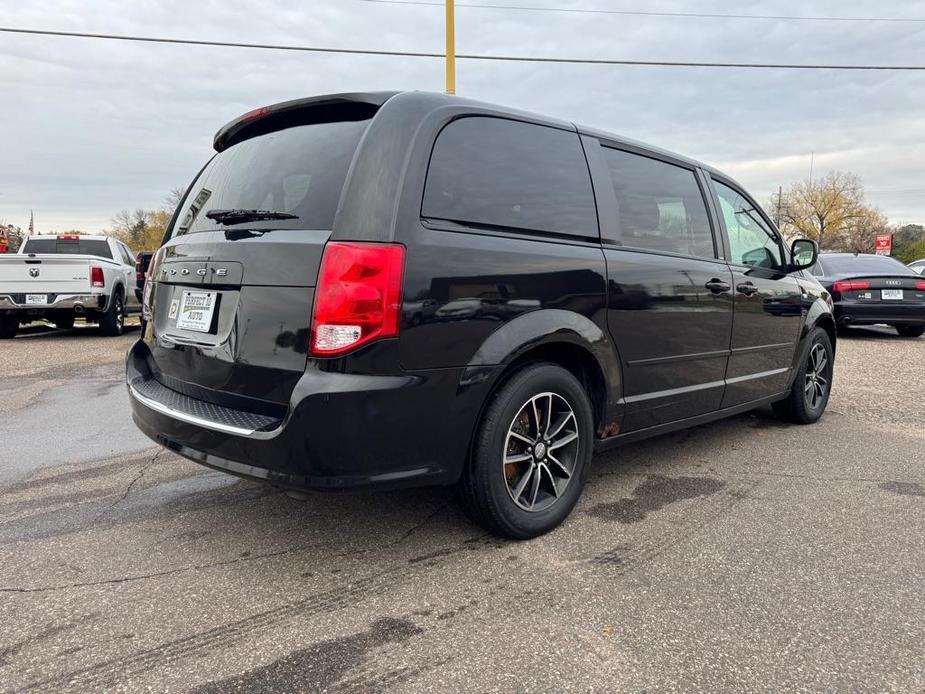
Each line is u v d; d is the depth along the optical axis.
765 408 5.54
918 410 5.44
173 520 2.99
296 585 2.39
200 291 2.71
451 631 2.10
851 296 10.16
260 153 2.86
